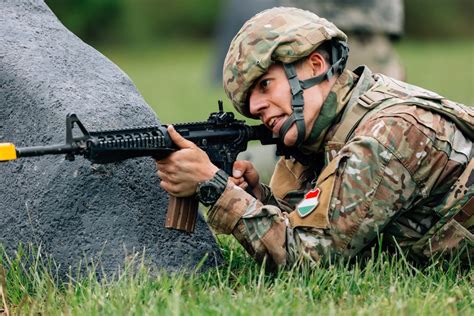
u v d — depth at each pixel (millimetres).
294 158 7387
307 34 6629
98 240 6863
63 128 6914
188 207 6754
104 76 7387
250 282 6598
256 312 5715
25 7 7684
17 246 7055
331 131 6789
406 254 6926
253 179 7367
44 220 6906
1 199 7164
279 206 7500
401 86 6879
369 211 6480
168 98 30250
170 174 6594
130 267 6824
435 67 38500
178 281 6418
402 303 5973
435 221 6805
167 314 5707
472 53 46125
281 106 6656
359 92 6809
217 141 6836
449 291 6473
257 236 6660
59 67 7277
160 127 6473
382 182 6480
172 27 54312
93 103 7074
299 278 6547
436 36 55781
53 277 6895
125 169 6961
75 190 6844
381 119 6562
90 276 6512
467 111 6891
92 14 49469
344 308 6121
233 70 6703
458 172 6730
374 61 13508
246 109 6852
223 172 6668
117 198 6922
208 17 55031
